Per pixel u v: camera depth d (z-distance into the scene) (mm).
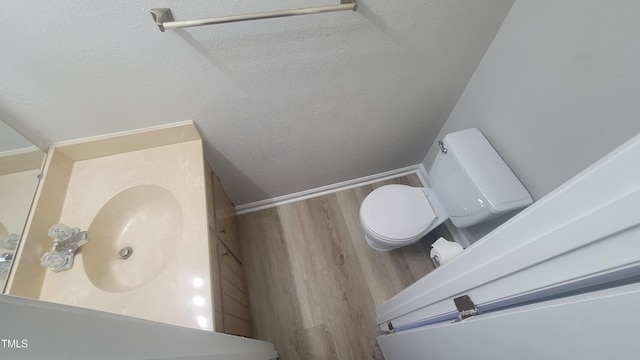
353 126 1459
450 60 1231
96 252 916
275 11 830
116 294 791
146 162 1100
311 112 1285
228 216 1495
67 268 836
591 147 901
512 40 1083
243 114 1171
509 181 1151
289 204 1921
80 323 278
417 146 1807
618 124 810
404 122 1549
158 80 931
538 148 1080
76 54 791
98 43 781
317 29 943
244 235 1787
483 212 1135
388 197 1450
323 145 1529
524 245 403
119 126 1051
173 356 431
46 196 927
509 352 470
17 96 840
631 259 289
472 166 1168
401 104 1412
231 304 1115
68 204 977
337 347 1425
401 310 1036
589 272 334
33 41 732
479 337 542
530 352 425
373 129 1530
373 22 983
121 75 879
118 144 1089
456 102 1500
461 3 1003
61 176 1008
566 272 361
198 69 940
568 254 349
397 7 959
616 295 283
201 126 1150
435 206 1443
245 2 808
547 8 919
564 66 915
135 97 961
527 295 437
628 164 259
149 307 768
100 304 771
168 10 760
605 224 294
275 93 1126
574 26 854
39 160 969
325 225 1833
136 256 960
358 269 1659
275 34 914
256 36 899
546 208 353
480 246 502
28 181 914
